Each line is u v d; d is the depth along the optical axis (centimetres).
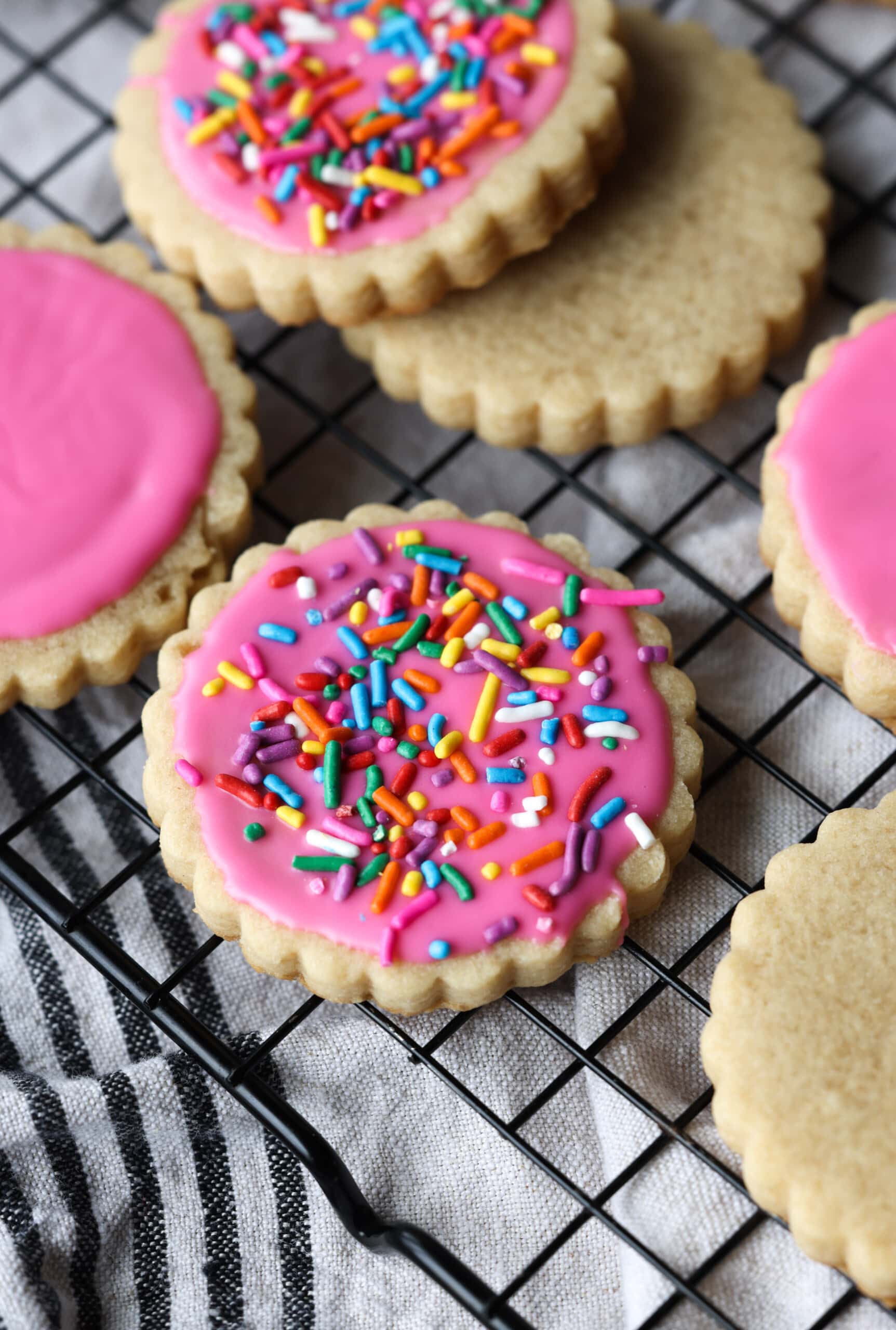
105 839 43
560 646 41
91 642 42
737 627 43
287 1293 40
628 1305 40
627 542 44
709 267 44
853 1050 39
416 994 39
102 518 42
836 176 46
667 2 48
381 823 40
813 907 40
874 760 42
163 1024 40
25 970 42
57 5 48
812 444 42
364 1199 40
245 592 42
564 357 43
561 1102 41
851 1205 38
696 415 44
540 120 43
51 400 43
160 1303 40
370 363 45
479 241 43
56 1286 40
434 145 43
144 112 45
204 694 41
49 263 44
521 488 45
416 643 41
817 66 47
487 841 40
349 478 45
